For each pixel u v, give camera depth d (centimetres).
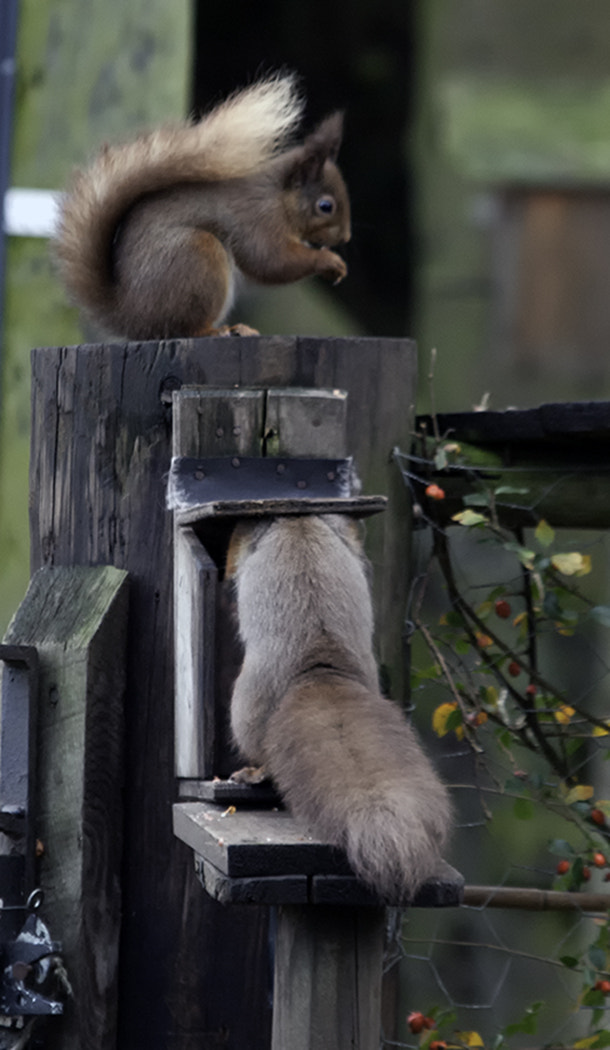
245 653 666
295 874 526
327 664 636
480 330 2459
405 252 2452
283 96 858
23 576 1162
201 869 574
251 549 675
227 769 689
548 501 797
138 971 732
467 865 1540
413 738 600
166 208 868
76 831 717
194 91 2078
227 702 693
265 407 722
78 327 1168
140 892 736
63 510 780
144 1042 731
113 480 762
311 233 939
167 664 742
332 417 730
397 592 777
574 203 2448
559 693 800
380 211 2403
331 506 675
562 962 782
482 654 811
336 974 544
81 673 722
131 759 742
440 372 2455
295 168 932
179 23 1189
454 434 802
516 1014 1541
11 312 1169
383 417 764
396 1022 784
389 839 511
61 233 878
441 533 778
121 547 757
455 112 2444
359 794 536
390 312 2464
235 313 1977
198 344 746
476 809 1546
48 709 729
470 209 2441
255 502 668
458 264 2452
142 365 755
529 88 2494
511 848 1545
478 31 2477
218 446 719
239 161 851
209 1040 726
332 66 2256
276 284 923
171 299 846
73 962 709
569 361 2455
